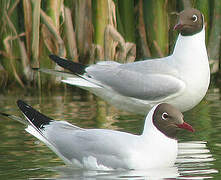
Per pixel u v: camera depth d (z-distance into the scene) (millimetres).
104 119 13570
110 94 13344
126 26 16781
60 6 16828
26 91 17250
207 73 12805
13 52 17125
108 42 16531
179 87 12672
